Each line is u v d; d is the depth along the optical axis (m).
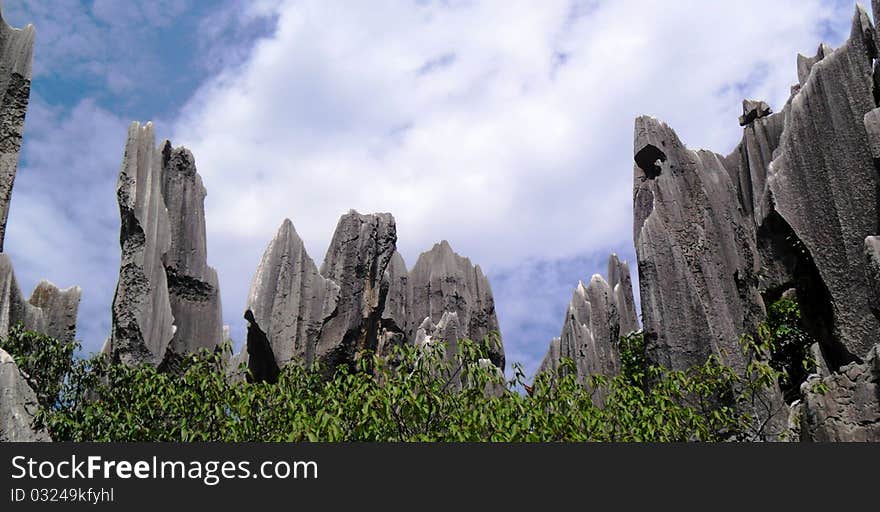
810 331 19.61
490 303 57.41
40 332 24.44
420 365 17.58
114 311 26.53
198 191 30.83
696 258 26.53
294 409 17.30
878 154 17.19
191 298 29.39
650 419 18.38
